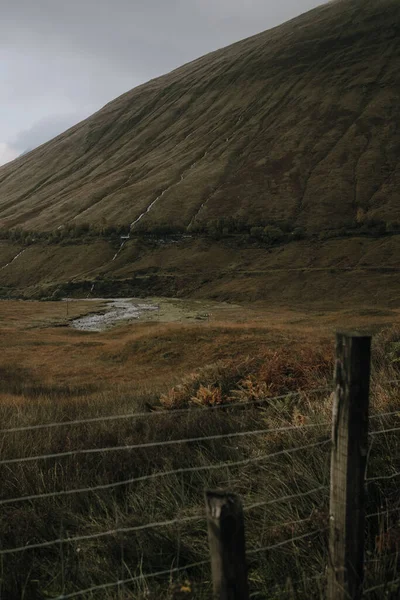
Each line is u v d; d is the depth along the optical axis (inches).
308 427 193.2
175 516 159.8
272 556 137.6
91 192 7588.6
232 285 4468.5
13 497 173.2
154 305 3415.4
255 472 185.2
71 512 164.4
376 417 189.9
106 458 201.9
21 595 129.4
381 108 7593.5
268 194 6269.7
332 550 114.8
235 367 396.2
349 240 4997.5
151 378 1053.2
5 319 2738.7
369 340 109.2
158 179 7288.4
